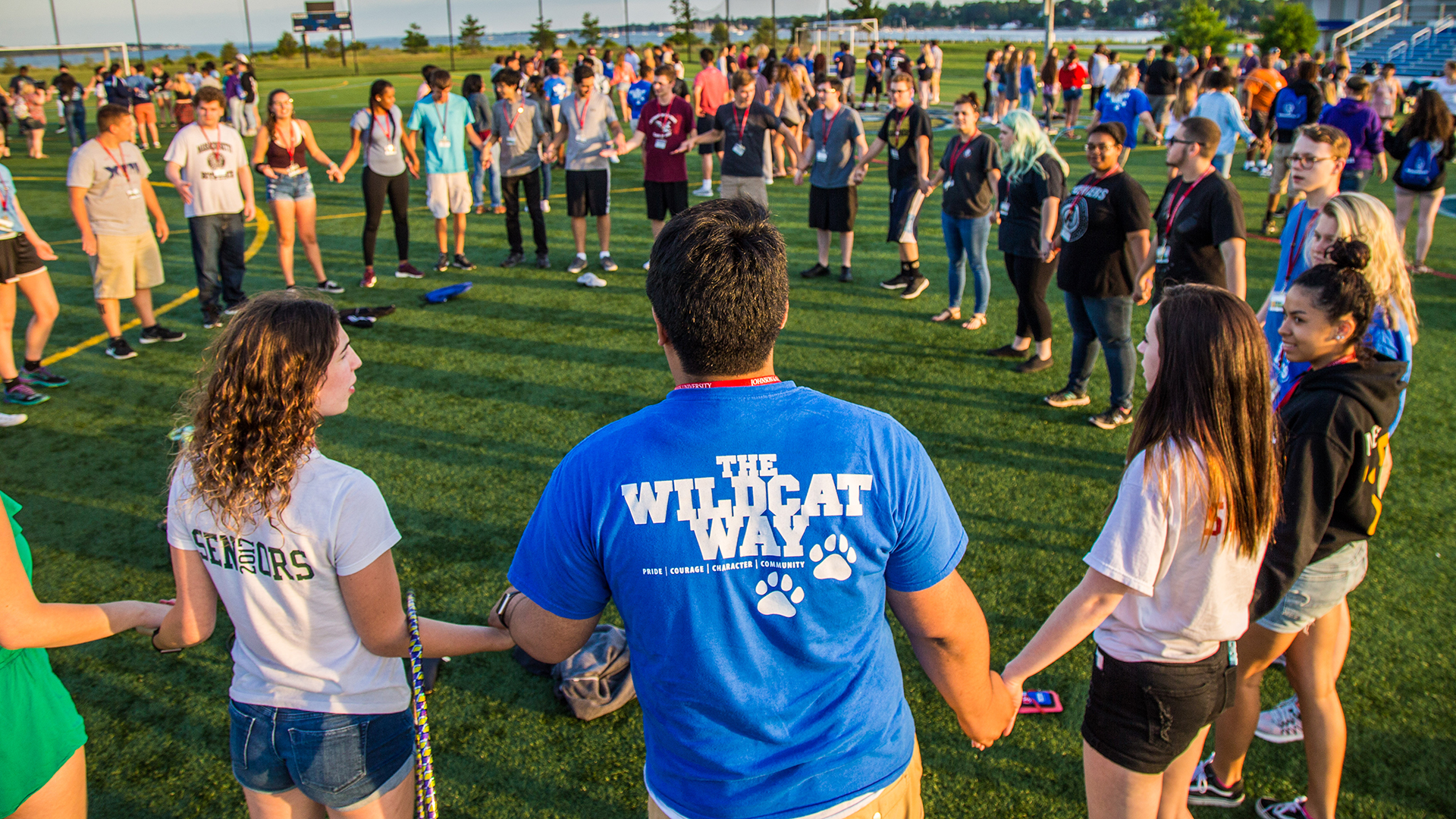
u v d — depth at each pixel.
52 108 26.88
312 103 25.58
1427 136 7.66
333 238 10.20
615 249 9.65
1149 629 1.97
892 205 7.74
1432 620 3.54
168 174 6.77
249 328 1.77
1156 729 2.00
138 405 5.84
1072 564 3.99
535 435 5.36
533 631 1.48
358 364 1.98
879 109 22.41
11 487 4.77
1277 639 2.33
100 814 2.74
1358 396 2.07
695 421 1.35
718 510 1.32
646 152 8.12
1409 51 30.05
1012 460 4.96
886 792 1.43
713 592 1.33
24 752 1.89
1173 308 1.88
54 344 6.95
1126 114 14.52
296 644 1.88
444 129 8.28
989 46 47.09
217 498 1.77
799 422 1.36
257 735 1.93
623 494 1.33
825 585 1.33
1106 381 6.00
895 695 1.47
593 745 3.00
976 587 3.82
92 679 3.33
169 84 22.73
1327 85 12.38
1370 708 3.08
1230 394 1.81
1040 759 2.92
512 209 8.79
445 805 2.75
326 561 1.81
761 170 8.01
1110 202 4.82
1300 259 3.68
